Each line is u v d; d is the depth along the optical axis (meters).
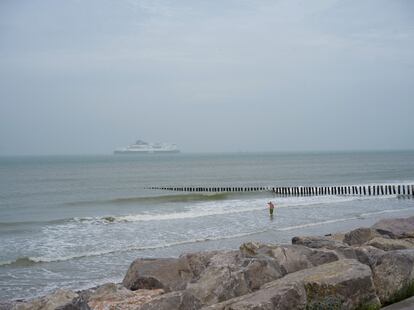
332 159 192.12
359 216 33.78
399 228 18.42
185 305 8.33
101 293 10.80
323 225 29.48
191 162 172.62
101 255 21.34
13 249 23.00
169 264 12.33
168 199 47.03
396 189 55.53
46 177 89.94
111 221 31.70
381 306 8.84
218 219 31.89
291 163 154.38
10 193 57.44
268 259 9.96
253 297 7.79
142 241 24.50
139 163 165.00
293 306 7.82
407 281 9.32
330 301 7.89
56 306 7.78
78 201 46.56
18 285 16.83
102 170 116.88
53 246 23.70
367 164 141.38
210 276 9.34
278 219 31.97
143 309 8.16
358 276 8.35
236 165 142.25
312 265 10.39
